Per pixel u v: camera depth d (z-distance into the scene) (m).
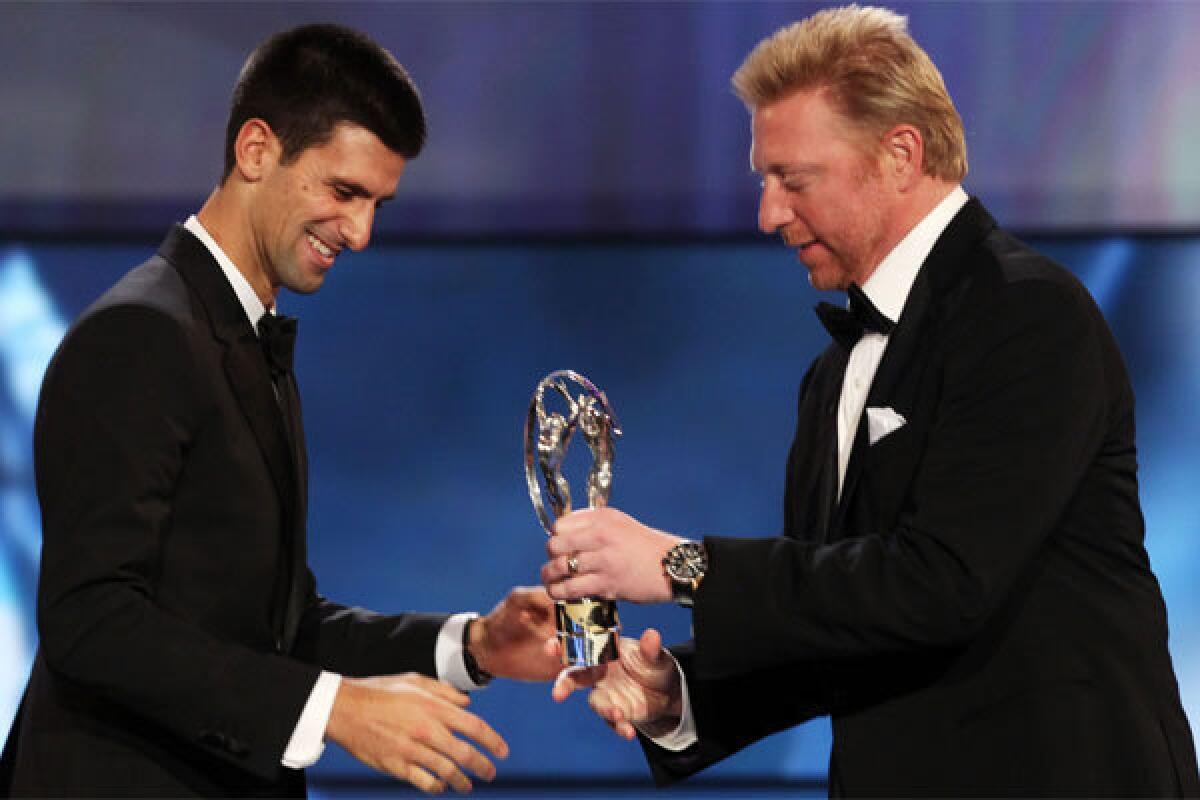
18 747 6.08
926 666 5.97
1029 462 5.62
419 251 15.45
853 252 6.48
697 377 15.47
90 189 14.90
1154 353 14.79
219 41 14.77
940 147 6.29
